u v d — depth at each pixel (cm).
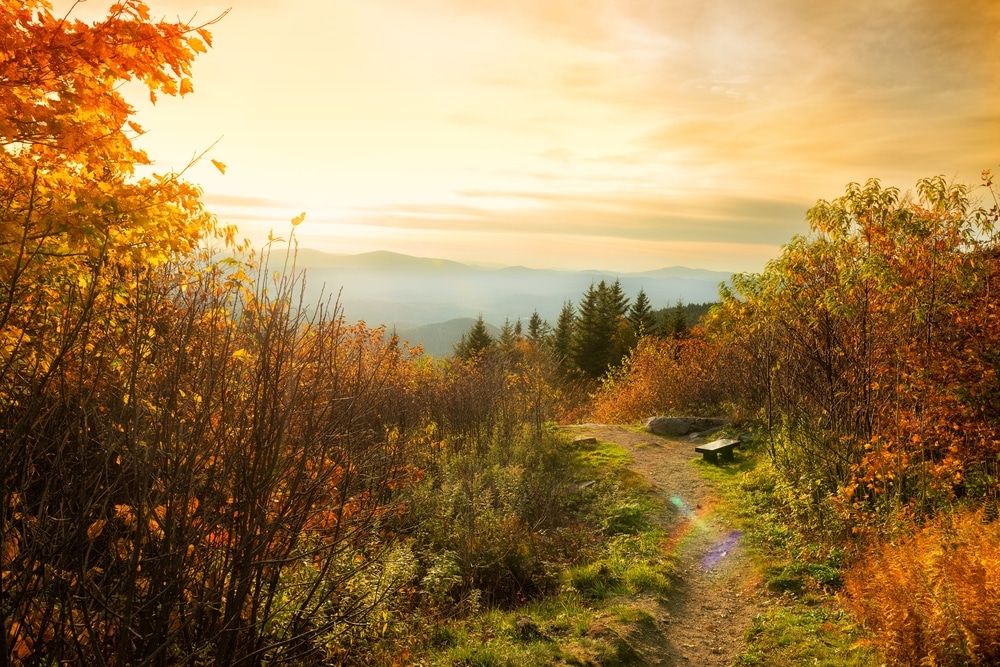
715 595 838
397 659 614
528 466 1518
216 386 412
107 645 391
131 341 397
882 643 576
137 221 400
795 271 1102
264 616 456
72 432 363
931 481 843
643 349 2831
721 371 2142
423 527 974
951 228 868
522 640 693
